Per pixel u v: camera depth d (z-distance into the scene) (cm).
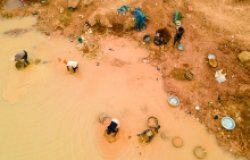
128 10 1305
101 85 1120
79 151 948
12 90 1106
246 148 955
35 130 1002
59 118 1030
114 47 1241
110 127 945
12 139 981
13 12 1377
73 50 1232
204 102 1065
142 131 990
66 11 1355
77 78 1141
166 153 947
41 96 1090
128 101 1073
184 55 1203
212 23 1307
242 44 1239
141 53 1221
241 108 1041
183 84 1115
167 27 1273
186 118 1032
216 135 988
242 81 1122
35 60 1194
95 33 1284
